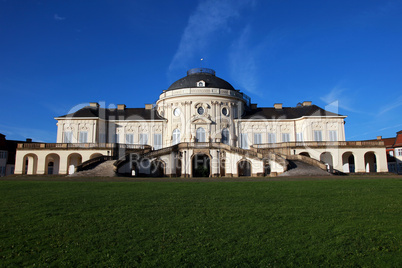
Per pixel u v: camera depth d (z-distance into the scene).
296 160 43.28
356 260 11.78
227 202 19.09
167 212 16.98
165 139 56.91
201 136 54.81
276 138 57.78
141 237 13.65
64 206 18.20
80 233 14.06
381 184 25.25
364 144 49.22
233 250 12.51
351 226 14.75
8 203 18.92
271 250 12.52
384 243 13.00
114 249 12.57
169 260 11.77
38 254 12.20
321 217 16.06
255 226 14.86
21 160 50.16
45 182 28.27
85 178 34.31
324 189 22.91
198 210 17.34
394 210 17.14
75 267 11.36
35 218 15.98
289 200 19.53
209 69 61.84
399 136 64.44
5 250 12.46
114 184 26.39
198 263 11.58
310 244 12.98
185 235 13.86
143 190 23.08
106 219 15.84
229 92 56.88
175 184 26.16
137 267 11.34
